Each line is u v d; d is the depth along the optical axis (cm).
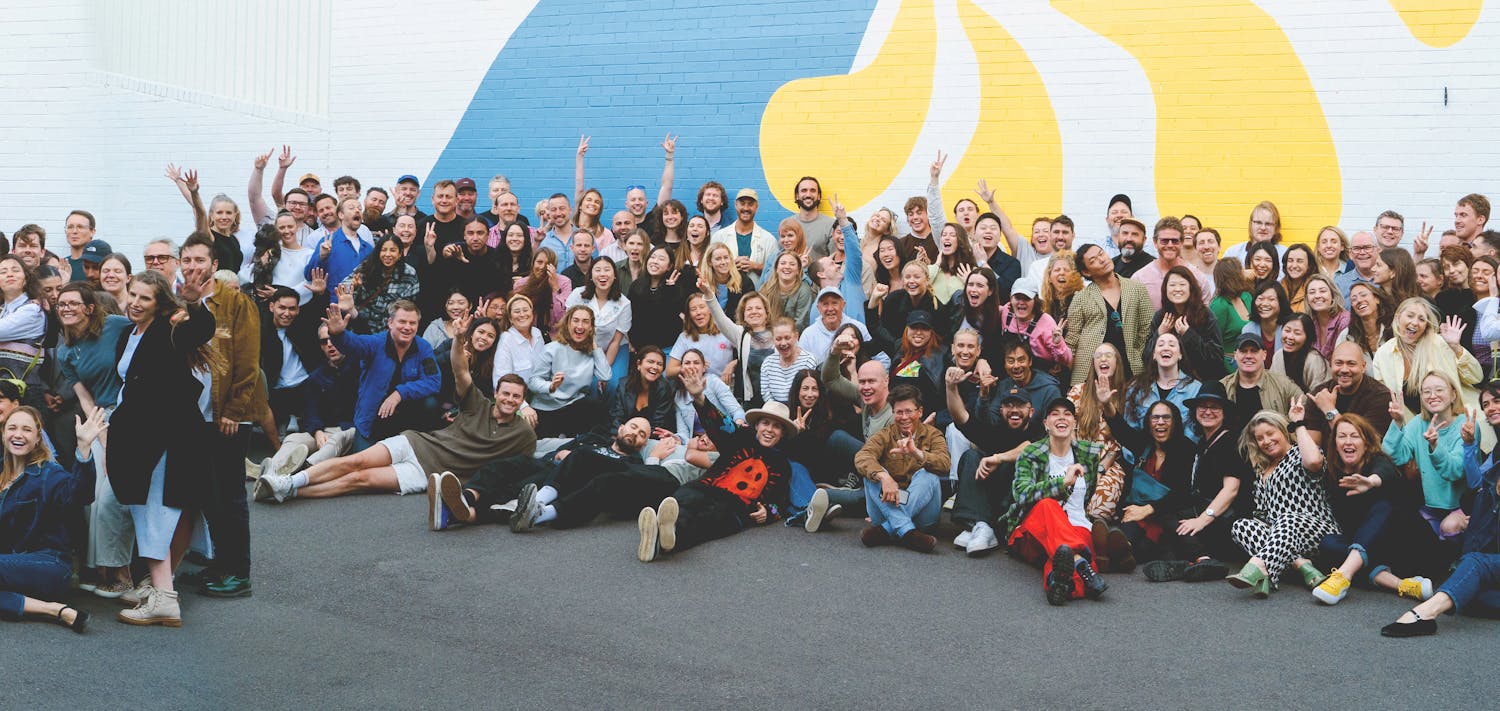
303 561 703
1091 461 719
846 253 1027
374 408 925
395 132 1343
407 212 1223
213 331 584
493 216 1223
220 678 520
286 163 1206
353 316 995
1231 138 1091
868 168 1191
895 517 758
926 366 915
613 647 570
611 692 513
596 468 823
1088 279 965
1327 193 1066
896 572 706
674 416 923
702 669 542
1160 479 757
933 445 787
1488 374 836
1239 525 702
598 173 1280
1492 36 1022
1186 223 1038
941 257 1023
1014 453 768
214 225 1079
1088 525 710
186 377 594
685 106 1252
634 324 1018
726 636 588
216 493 619
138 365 590
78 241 1052
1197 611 636
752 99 1230
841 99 1200
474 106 1317
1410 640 586
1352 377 757
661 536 721
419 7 1335
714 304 977
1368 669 545
